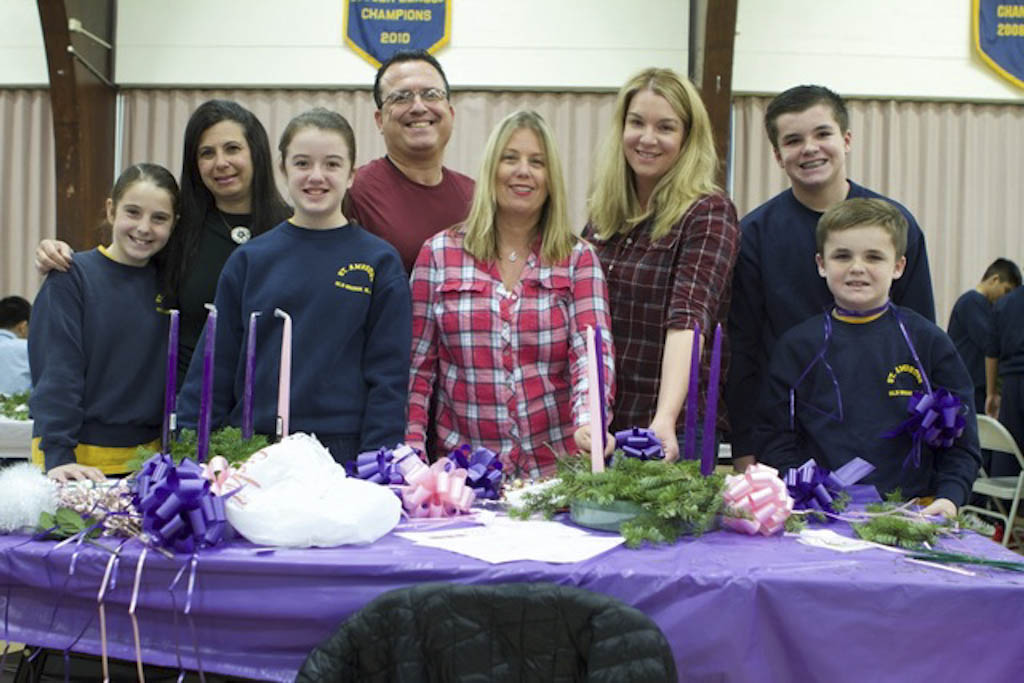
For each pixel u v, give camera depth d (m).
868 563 1.18
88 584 1.18
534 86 6.09
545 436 1.92
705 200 2.02
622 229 2.15
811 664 1.09
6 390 4.44
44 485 1.29
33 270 6.31
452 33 6.13
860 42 6.01
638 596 1.11
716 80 5.49
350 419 1.83
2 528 1.26
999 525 3.90
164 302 2.11
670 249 2.01
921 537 1.30
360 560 1.16
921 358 1.83
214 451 1.46
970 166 6.09
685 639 1.10
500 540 1.28
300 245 1.89
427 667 1.08
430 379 1.97
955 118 6.09
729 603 1.10
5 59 6.26
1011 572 1.15
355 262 1.88
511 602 1.08
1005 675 1.08
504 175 1.92
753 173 6.02
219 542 1.23
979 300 4.65
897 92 6.02
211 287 2.13
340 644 1.07
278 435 1.50
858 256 1.88
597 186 2.23
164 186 2.04
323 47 6.16
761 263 2.29
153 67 6.17
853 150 6.09
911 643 1.09
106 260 2.04
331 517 1.23
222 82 6.16
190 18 6.18
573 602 1.06
